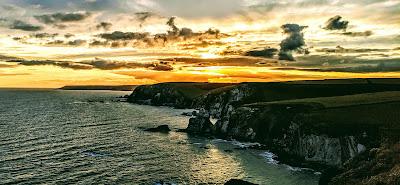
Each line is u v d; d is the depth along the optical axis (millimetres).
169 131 113250
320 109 86812
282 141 86188
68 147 85625
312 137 74438
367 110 79625
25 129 115062
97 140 95625
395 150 55688
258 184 56750
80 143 90812
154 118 149750
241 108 106875
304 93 138125
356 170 54469
